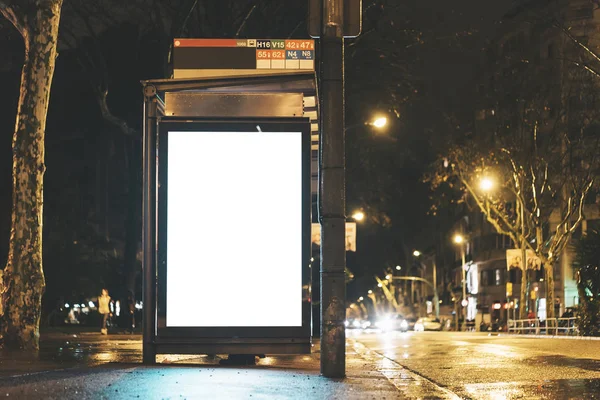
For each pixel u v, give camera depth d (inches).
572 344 1058.7
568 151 1973.4
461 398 333.1
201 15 1353.3
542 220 2182.6
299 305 442.9
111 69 1902.1
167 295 444.8
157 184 448.8
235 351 442.9
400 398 299.7
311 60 489.1
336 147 388.8
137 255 1943.9
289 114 470.0
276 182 445.7
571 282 2815.0
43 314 2089.1
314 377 381.4
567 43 1995.6
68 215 2363.4
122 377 335.6
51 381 304.2
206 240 445.7
